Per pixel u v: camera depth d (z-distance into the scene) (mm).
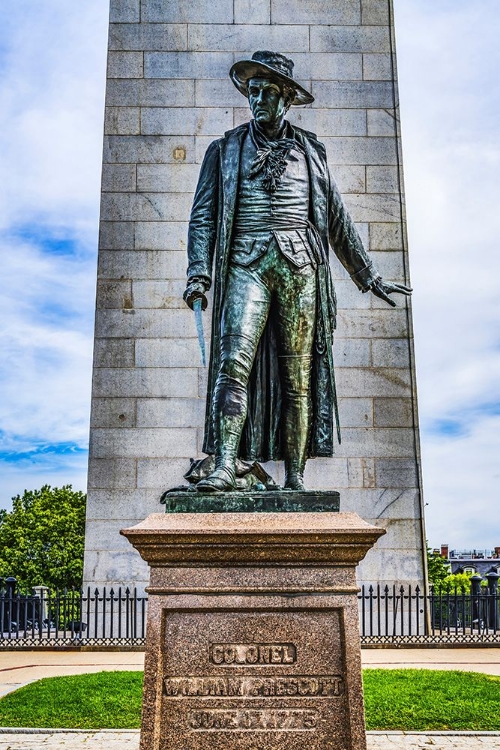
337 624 6094
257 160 7383
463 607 18422
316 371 7426
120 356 18766
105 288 19016
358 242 7953
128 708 10500
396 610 17578
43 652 16453
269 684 6012
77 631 19766
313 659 6051
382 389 18891
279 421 7406
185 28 19984
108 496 18297
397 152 19781
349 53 20078
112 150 19516
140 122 19625
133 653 16250
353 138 19781
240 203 7395
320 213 7512
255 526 6191
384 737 9469
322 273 7426
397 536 18375
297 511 6543
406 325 19125
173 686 6008
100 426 18547
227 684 6012
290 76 7754
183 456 18438
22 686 11828
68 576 48094
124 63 19828
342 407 18781
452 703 10680
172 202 19375
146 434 18516
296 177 7461
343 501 18469
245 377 7062
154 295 19000
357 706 5922
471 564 69688
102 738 9359
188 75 19812
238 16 20062
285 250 7191
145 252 19156
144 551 6145
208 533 6074
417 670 12766
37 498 52156
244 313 7109
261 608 6082
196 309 7398
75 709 10453
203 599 6094
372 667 13531
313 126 19797
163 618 6090
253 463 7234
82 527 50188
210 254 7617
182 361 18766
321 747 5918
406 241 19453
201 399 18641
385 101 19953
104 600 16922
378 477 18578
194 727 5957
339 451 18641
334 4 20219
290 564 6156
